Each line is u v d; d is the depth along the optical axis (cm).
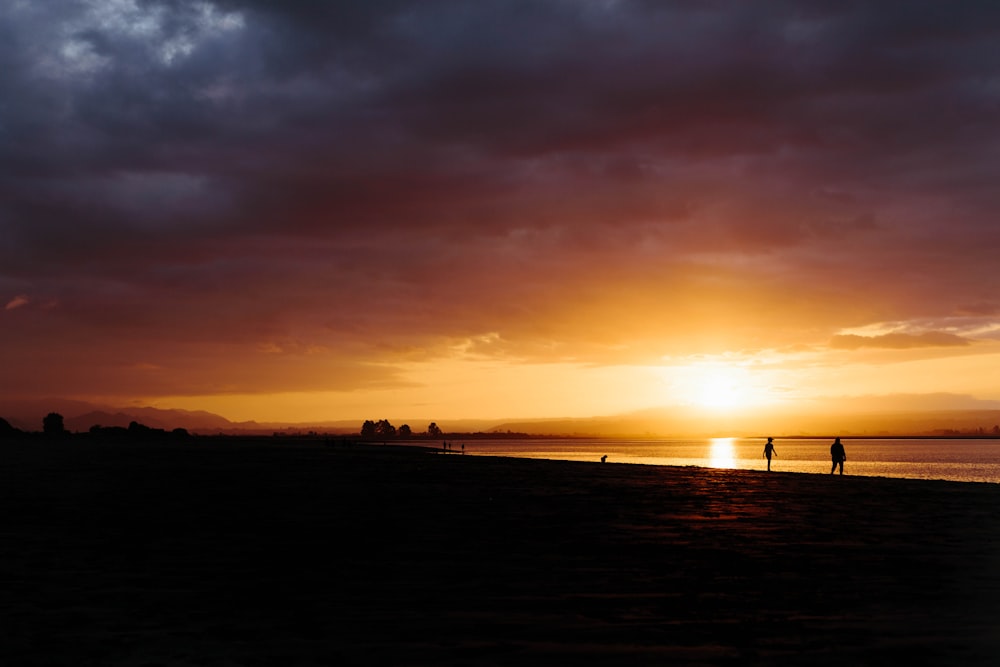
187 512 2194
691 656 752
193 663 746
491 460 7231
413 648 789
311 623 896
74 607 988
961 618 897
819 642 797
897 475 8475
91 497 2741
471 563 1304
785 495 2741
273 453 9844
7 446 15488
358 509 2266
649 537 1617
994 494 2781
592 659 746
